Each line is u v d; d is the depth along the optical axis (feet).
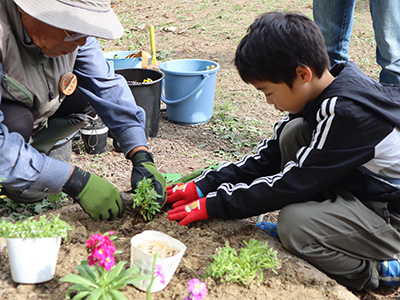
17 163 6.59
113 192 7.50
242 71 6.87
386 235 7.22
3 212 9.20
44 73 8.09
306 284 6.57
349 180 7.40
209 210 7.61
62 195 9.68
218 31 25.53
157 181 8.00
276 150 8.65
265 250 7.13
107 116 8.67
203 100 14.46
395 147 6.81
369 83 6.86
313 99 7.02
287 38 6.40
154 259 5.56
